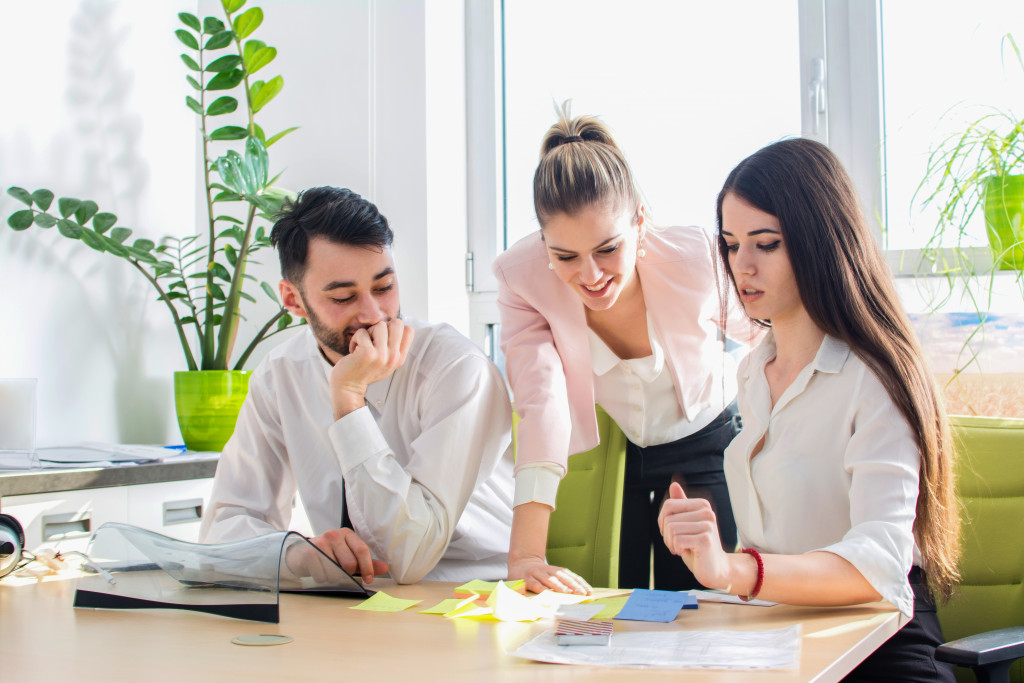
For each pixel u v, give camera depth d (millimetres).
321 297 1370
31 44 2223
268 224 2732
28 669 805
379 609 1065
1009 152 1735
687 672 765
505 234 2678
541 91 2621
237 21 2404
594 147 1448
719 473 1868
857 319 1173
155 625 980
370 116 2605
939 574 1154
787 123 2256
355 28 2635
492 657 828
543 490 1374
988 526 1380
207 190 2398
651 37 2449
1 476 1672
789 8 2250
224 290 2723
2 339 2141
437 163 2576
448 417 1367
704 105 2367
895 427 1117
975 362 1920
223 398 2297
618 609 1031
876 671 1097
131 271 2461
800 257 1195
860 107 2127
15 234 2174
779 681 735
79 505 1808
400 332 1340
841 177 1221
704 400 1809
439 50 2594
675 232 1693
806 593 982
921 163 2049
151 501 1959
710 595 1115
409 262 2559
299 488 1512
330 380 1318
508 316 1698
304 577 1161
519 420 1524
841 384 1187
